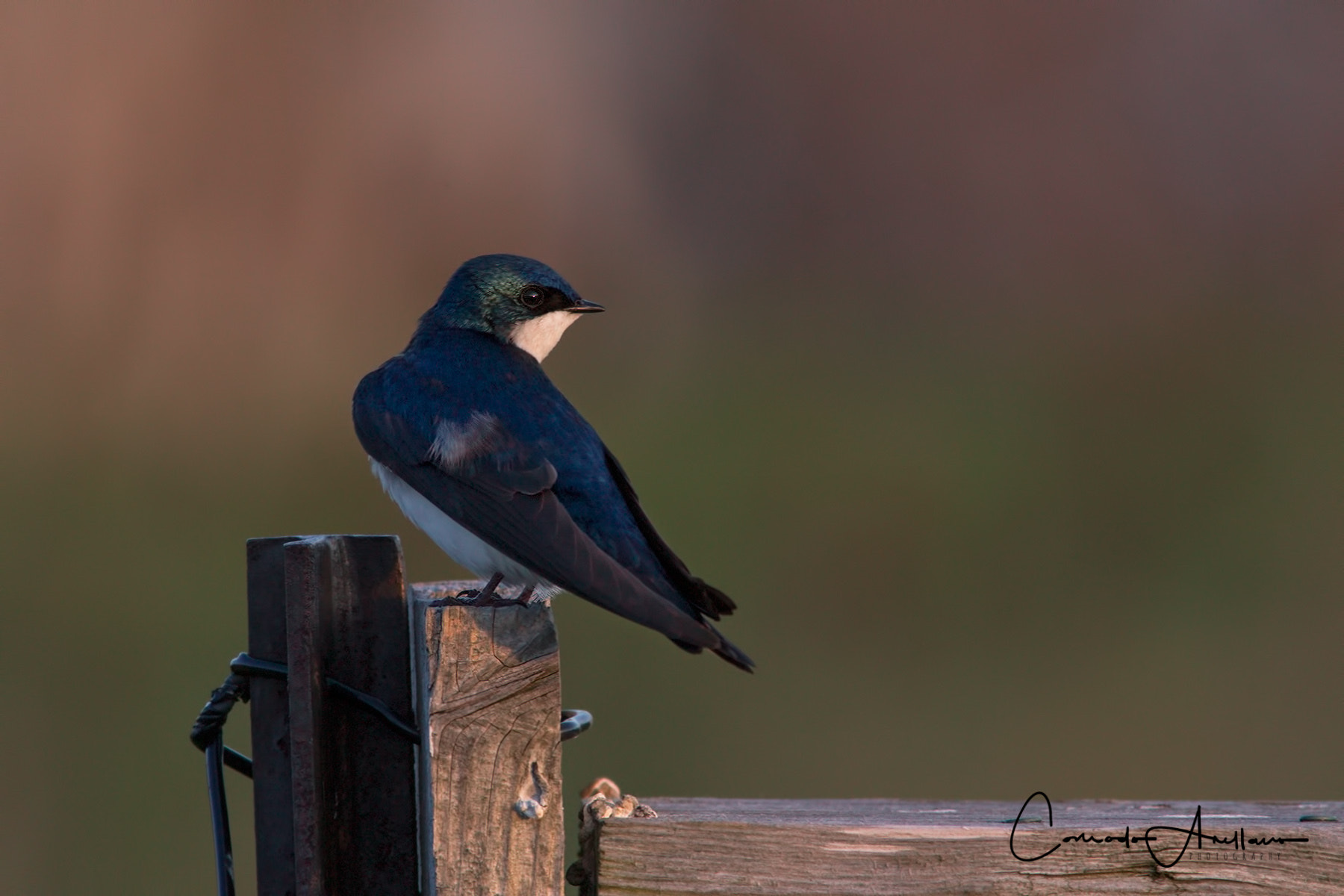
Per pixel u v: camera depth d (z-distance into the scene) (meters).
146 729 10.79
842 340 19.39
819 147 23.47
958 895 4.16
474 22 21.91
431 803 4.11
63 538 13.06
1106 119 23.25
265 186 18.66
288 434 15.13
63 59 17.89
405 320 17.86
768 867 4.16
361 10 20.62
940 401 17.48
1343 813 4.61
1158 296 20.67
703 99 22.97
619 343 19.08
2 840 9.74
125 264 17.06
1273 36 23.73
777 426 16.61
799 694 12.02
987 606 13.48
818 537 14.56
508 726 4.09
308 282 18.03
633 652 12.23
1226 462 15.92
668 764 11.12
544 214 20.73
